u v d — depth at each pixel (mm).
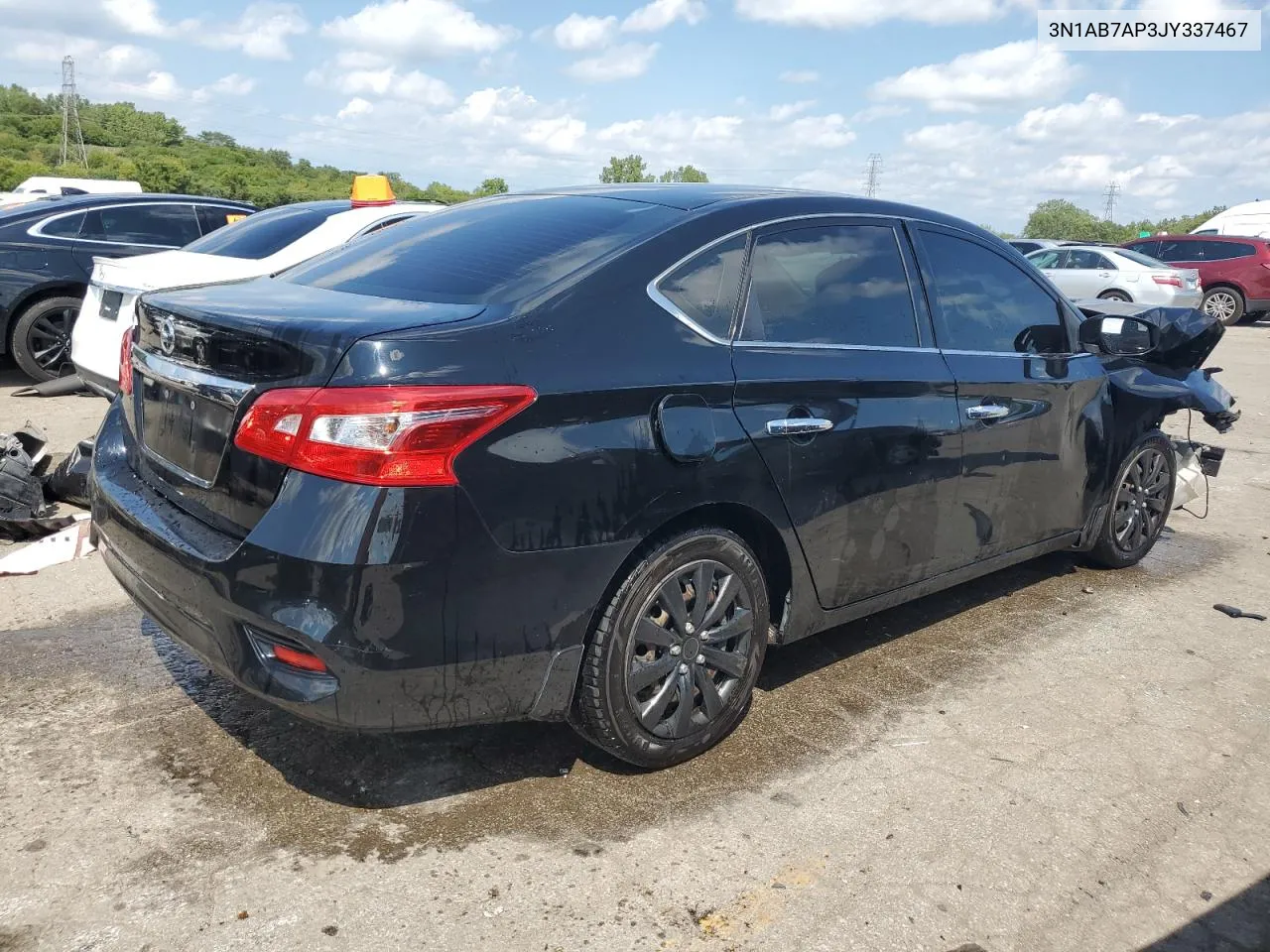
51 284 8336
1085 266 17922
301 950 2270
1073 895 2594
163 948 2260
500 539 2455
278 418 2363
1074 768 3191
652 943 2340
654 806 2867
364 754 3057
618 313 2744
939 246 3779
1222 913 2566
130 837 2627
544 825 2756
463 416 2377
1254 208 23656
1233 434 8797
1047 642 4168
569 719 2889
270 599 2352
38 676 3455
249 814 2744
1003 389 3826
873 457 3303
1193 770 3221
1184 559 5344
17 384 8797
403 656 2387
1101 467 4516
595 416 2596
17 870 2484
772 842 2730
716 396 2855
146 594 2752
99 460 3160
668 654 2920
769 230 3186
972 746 3293
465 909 2418
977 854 2730
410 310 2586
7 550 4656
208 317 2572
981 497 3814
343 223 6789
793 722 3393
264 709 3289
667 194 3307
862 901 2518
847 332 3318
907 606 4500
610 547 2646
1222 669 3977
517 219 3240
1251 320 21203
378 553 2307
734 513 3004
